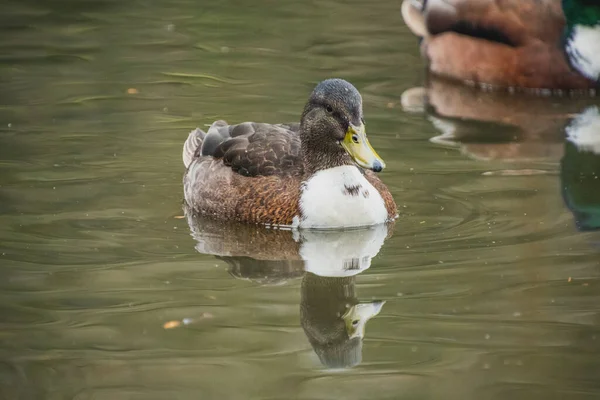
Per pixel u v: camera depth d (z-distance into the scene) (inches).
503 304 446.0
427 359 402.3
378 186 556.7
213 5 942.4
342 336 421.7
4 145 641.0
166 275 478.6
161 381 385.4
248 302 451.8
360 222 538.6
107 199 571.2
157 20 900.0
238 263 496.1
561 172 607.2
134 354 405.7
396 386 382.9
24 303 446.6
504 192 578.2
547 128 688.4
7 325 426.9
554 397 375.6
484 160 628.1
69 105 711.1
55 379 386.0
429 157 633.0
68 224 535.8
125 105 713.0
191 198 571.2
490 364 398.0
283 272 485.7
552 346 409.7
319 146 539.8
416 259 496.4
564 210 550.6
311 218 536.4
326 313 442.0
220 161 569.9
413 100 742.5
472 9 789.9
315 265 492.7
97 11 920.3
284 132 575.8
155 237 524.7
